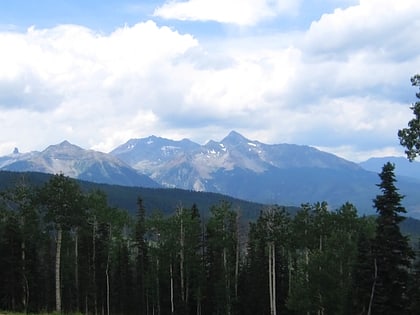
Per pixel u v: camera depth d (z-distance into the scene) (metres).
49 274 85.25
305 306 61.50
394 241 48.19
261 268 86.19
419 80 30.70
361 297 50.62
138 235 91.69
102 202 77.75
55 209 58.28
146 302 93.12
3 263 71.19
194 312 92.56
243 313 86.50
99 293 88.88
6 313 53.47
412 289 48.69
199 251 88.56
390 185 48.75
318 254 62.19
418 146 30.39
